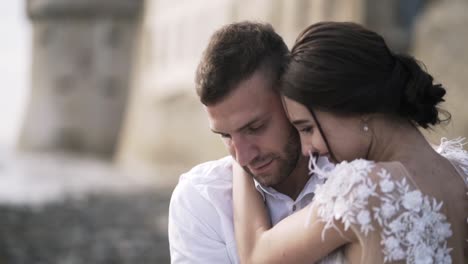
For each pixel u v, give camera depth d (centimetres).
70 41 3456
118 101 3372
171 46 2238
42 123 3497
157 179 2042
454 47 972
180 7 2162
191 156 1944
